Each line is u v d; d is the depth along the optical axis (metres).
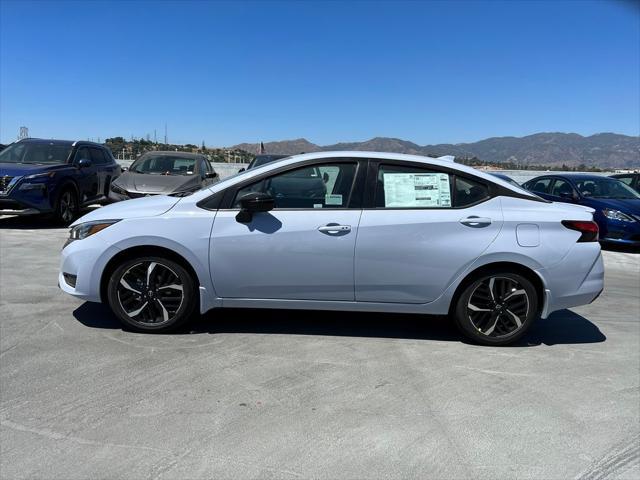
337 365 3.97
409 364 4.04
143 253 4.38
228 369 3.83
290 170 4.45
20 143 11.09
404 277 4.34
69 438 2.88
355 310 4.46
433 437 3.01
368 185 4.40
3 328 4.51
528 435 3.07
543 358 4.27
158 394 3.41
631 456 2.89
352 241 4.29
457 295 4.44
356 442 2.93
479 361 4.16
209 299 4.41
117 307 4.42
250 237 4.30
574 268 4.38
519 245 4.31
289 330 4.70
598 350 4.50
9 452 2.73
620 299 6.34
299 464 2.71
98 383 3.54
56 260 7.23
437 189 4.42
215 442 2.88
